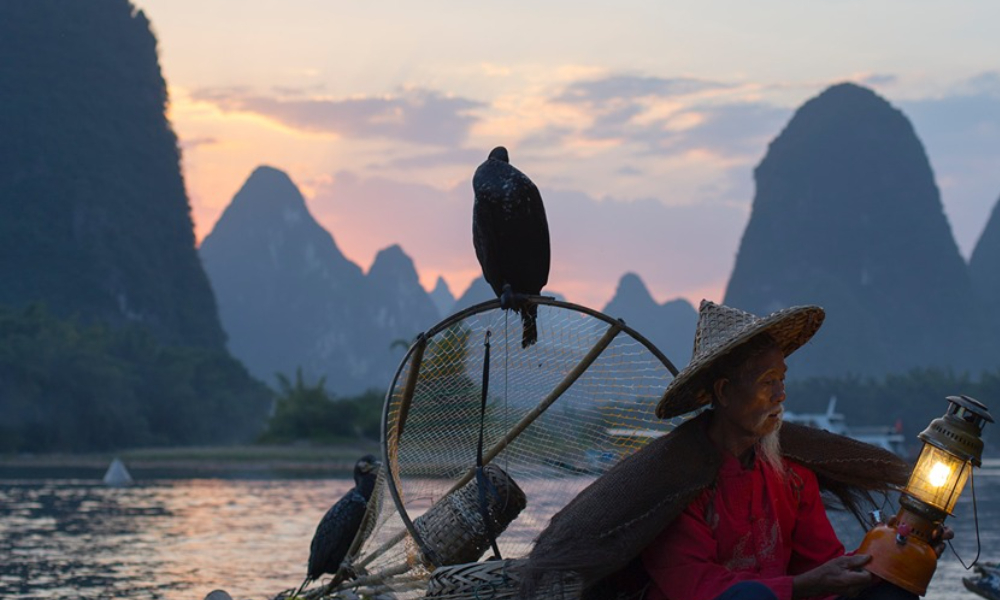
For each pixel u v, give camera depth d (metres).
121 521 18.95
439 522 4.91
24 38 140.38
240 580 10.70
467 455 5.01
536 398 4.75
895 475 3.53
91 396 77.62
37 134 133.88
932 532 3.13
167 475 43.75
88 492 29.56
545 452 4.85
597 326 4.49
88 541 15.11
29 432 74.31
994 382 114.50
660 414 3.52
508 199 4.28
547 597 3.16
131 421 80.69
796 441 3.50
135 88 148.38
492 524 4.83
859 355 197.12
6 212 128.75
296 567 11.84
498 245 4.37
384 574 5.25
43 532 16.58
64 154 134.12
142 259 135.25
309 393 65.69
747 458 3.31
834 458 3.50
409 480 5.04
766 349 3.23
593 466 4.72
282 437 64.38
